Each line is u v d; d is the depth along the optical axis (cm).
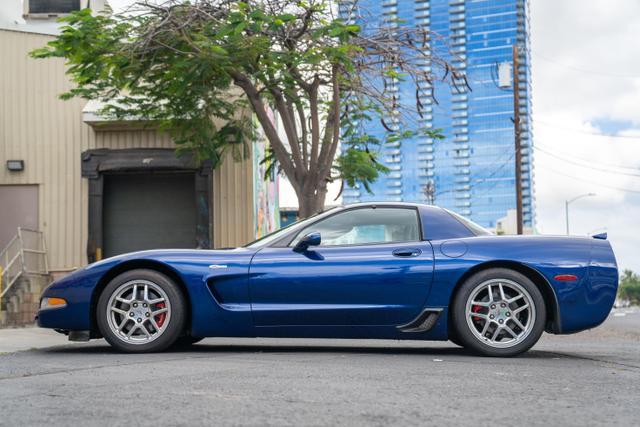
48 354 653
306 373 481
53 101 1853
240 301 637
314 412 342
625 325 1834
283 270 635
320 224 661
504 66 2895
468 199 10525
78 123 1848
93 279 650
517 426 316
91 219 1831
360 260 634
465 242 640
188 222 1872
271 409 349
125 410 346
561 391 414
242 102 1636
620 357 637
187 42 1310
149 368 513
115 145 1845
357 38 1385
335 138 1435
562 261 630
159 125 1655
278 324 634
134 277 643
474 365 543
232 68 1298
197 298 636
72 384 432
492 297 625
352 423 317
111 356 618
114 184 1886
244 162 1850
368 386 423
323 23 1265
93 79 1391
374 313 629
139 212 1880
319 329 634
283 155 1456
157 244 1872
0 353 671
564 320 628
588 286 629
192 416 331
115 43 1325
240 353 647
